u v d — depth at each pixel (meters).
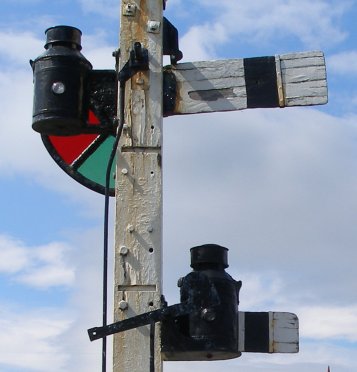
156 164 5.01
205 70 5.21
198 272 4.89
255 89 5.20
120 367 4.77
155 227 4.94
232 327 4.93
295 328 5.06
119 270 4.89
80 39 5.21
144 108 5.08
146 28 5.17
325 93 5.19
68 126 5.12
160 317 4.76
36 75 5.12
